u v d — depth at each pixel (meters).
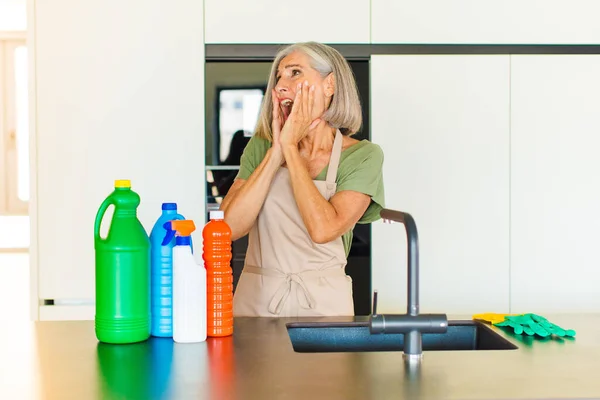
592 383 1.16
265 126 2.10
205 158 2.71
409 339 1.32
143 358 1.32
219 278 1.49
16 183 4.93
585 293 2.81
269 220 1.97
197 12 2.68
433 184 2.76
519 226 2.79
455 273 2.78
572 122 2.79
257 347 1.40
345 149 2.05
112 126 2.67
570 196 2.80
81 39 2.65
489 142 2.77
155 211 2.69
